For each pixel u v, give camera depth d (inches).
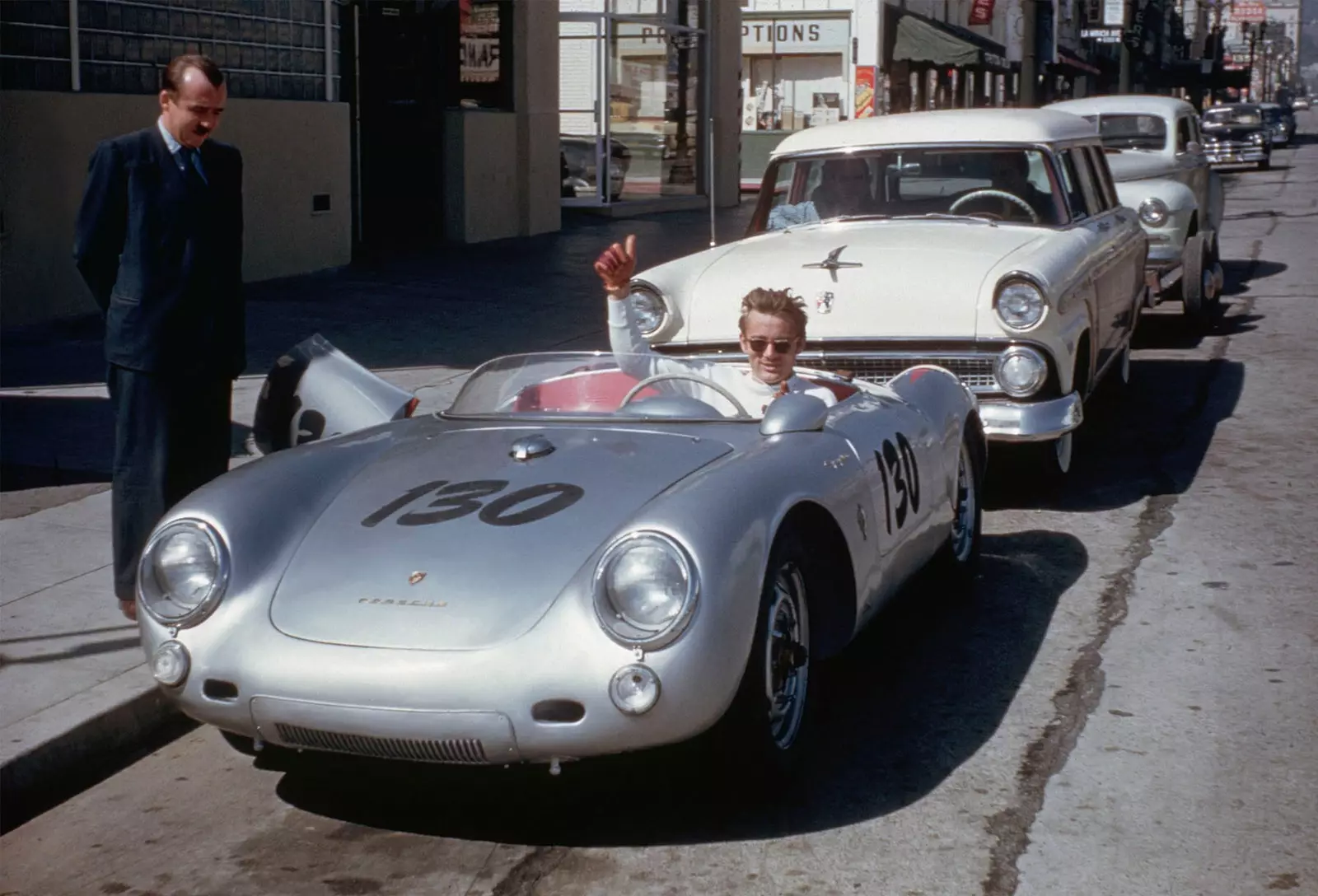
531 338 460.1
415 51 691.4
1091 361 306.7
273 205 562.3
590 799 168.4
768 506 158.9
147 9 499.5
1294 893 144.6
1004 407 271.3
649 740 147.0
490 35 744.3
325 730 150.6
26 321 453.7
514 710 145.9
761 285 283.4
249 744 169.2
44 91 453.7
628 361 202.1
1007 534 273.6
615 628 145.8
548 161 783.1
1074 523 279.3
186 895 150.6
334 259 604.1
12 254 446.6
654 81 935.0
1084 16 1756.9
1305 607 229.3
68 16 467.5
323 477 177.0
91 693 190.4
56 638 209.5
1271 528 273.0
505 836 160.7
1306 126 4503.0
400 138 694.5
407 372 399.2
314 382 234.1
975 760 176.7
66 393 363.6
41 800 173.8
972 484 240.2
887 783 171.0
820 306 278.4
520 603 150.3
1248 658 208.2
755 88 1262.3
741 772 160.7
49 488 286.4
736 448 178.2
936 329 271.7
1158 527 275.0
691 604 145.9
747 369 239.0
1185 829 158.1
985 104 1549.0
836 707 194.1
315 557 161.5
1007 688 199.5
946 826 160.1
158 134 211.6
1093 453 336.5
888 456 193.3
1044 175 318.0
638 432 184.5
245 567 159.6
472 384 206.4
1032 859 152.4
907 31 1208.8
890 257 283.0
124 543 214.7
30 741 175.0
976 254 282.5
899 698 196.9
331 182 597.3
